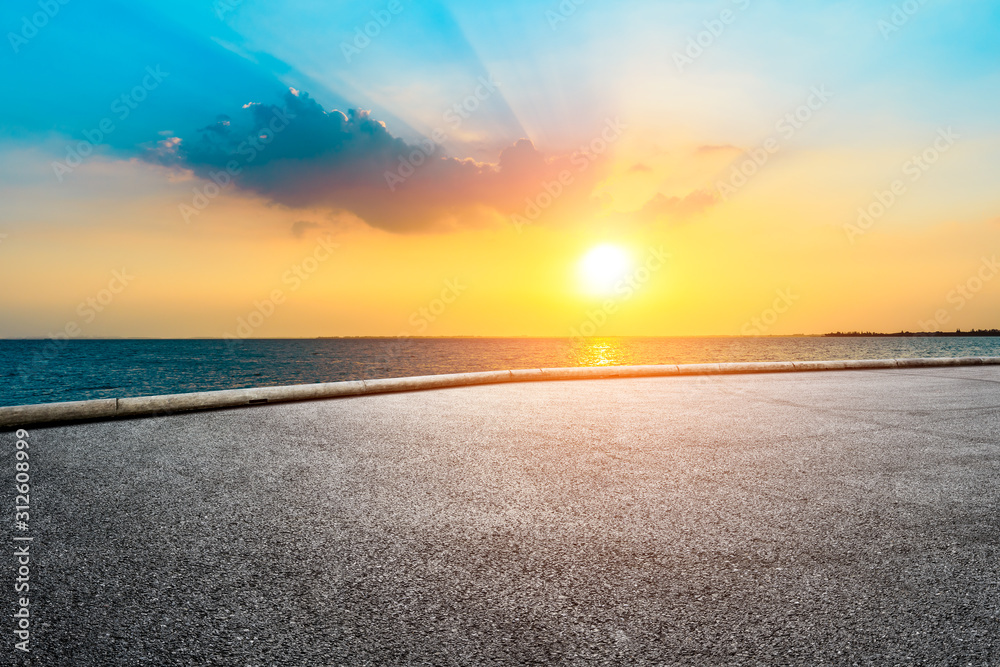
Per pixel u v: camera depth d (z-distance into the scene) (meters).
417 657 2.03
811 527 3.32
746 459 5.03
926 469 4.68
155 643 2.11
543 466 4.76
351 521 3.41
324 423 6.75
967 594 2.50
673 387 10.59
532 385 10.91
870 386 10.63
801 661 2.01
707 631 2.20
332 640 2.13
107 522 3.38
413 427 6.54
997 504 3.77
